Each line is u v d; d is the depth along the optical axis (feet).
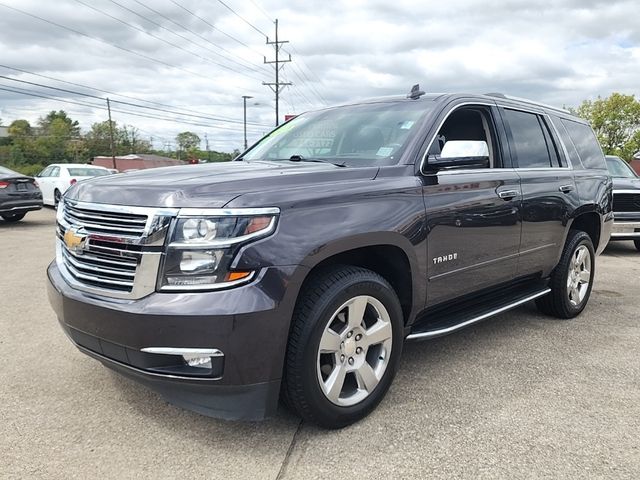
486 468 8.63
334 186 9.73
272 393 8.80
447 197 11.48
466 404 10.85
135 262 8.55
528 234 14.11
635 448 9.21
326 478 8.37
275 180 9.38
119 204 8.86
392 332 10.44
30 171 248.73
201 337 8.13
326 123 14.01
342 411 9.65
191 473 8.50
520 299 14.46
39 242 32.58
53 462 8.77
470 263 12.27
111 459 8.87
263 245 8.41
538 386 11.74
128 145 327.88
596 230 18.03
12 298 18.83
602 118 148.97
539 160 15.25
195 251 8.23
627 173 34.30
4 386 11.59
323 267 9.75
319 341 9.07
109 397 11.09
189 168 11.16
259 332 8.32
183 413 10.43
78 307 9.07
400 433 9.70
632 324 16.43
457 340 14.80
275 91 164.55
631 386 11.78
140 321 8.27
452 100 12.80
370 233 9.67
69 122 359.66
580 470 8.56
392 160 11.21
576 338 15.02
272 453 9.05
